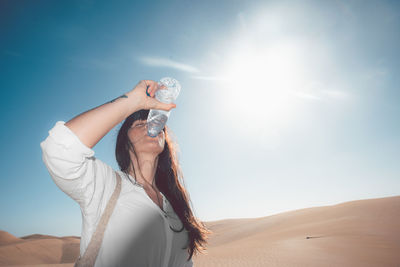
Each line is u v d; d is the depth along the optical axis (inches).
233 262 746.2
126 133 55.4
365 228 1259.2
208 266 702.5
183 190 66.6
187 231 57.3
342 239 1067.9
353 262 701.3
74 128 33.2
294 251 901.2
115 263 38.1
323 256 796.6
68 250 1424.7
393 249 829.8
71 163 32.6
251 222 2466.8
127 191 45.3
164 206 55.1
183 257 54.7
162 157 68.1
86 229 38.4
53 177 33.9
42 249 1392.7
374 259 720.3
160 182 64.4
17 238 1796.3
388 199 1790.1
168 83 44.1
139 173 53.8
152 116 49.6
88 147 33.5
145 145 53.1
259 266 685.3
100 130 34.4
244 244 1337.4
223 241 1998.0
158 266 45.0
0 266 1126.4
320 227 1485.0
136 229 41.4
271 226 2030.0
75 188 35.4
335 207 1979.6
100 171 42.1
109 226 39.4
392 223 1293.1
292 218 2065.7
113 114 35.6
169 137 72.6
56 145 32.0
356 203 1884.8
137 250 40.7
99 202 39.6
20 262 1205.7
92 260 37.0
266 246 1067.3
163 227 46.9
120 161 54.7
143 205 44.8
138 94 39.3
